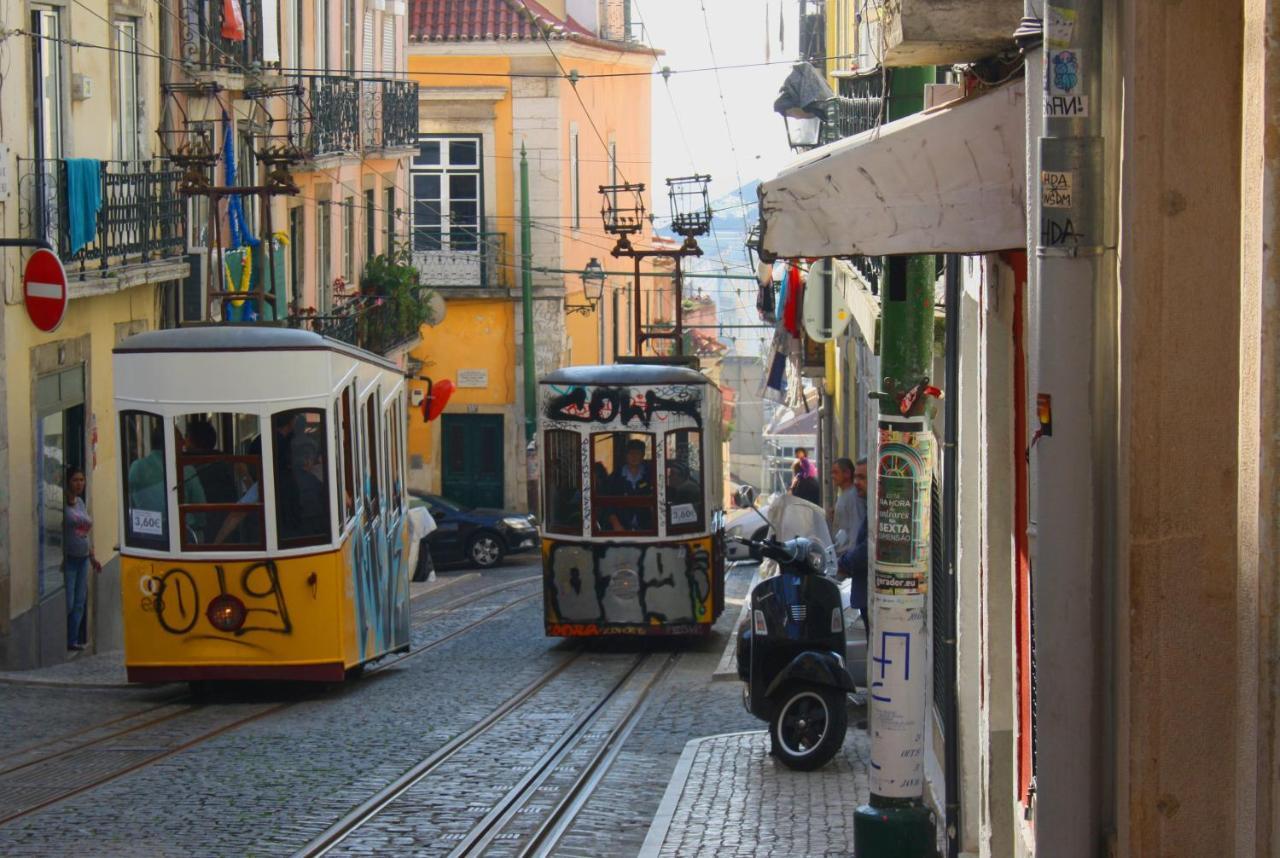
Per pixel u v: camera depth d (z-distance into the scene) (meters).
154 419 19.67
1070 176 6.61
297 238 41.16
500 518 48.06
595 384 26.73
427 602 37.75
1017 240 8.24
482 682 22.53
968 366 11.38
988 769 9.94
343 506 20.33
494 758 16.12
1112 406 6.67
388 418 23.97
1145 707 6.20
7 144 24.30
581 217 61.72
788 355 49.91
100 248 27.27
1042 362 6.71
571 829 12.90
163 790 14.21
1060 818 6.75
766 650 15.02
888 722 10.53
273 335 19.88
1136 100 6.09
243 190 30.06
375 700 20.52
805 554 15.10
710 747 16.28
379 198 50.25
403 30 52.31
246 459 19.73
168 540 19.72
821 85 23.48
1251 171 5.44
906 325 10.38
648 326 41.03
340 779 14.83
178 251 30.67
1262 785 5.34
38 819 12.95
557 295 58.12
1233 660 6.17
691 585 26.62
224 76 33.53
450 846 12.22
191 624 19.73
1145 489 6.15
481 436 58.12
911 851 10.50
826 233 8.39
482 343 58.00
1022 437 9.33
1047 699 6.75
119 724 18.17
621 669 24.44
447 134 58.25
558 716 19.12
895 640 10.52
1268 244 5.25
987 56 8.40
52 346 25.97
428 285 56.72
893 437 10.45
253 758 15.94
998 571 9.91
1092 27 6.58
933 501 13.59
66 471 27.00
